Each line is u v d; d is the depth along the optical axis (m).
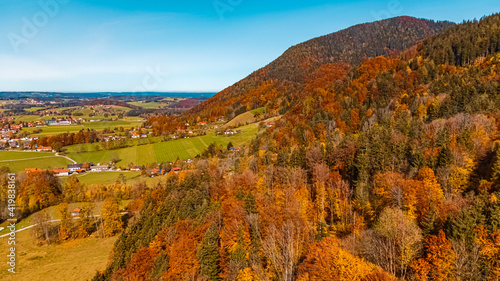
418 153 59.97
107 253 74.81
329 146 80.31
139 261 54.12
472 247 32.66
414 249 34.69
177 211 72.38
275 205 59.00
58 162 156.25
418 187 46.72
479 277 30.86
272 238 44.59
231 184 78.00
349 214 52.09
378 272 32.38
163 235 59.81
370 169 63.88
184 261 49.31
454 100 92.81
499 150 46.34
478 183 48.00
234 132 193.50
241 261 43.88
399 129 84.62
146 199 87.62
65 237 82.19
